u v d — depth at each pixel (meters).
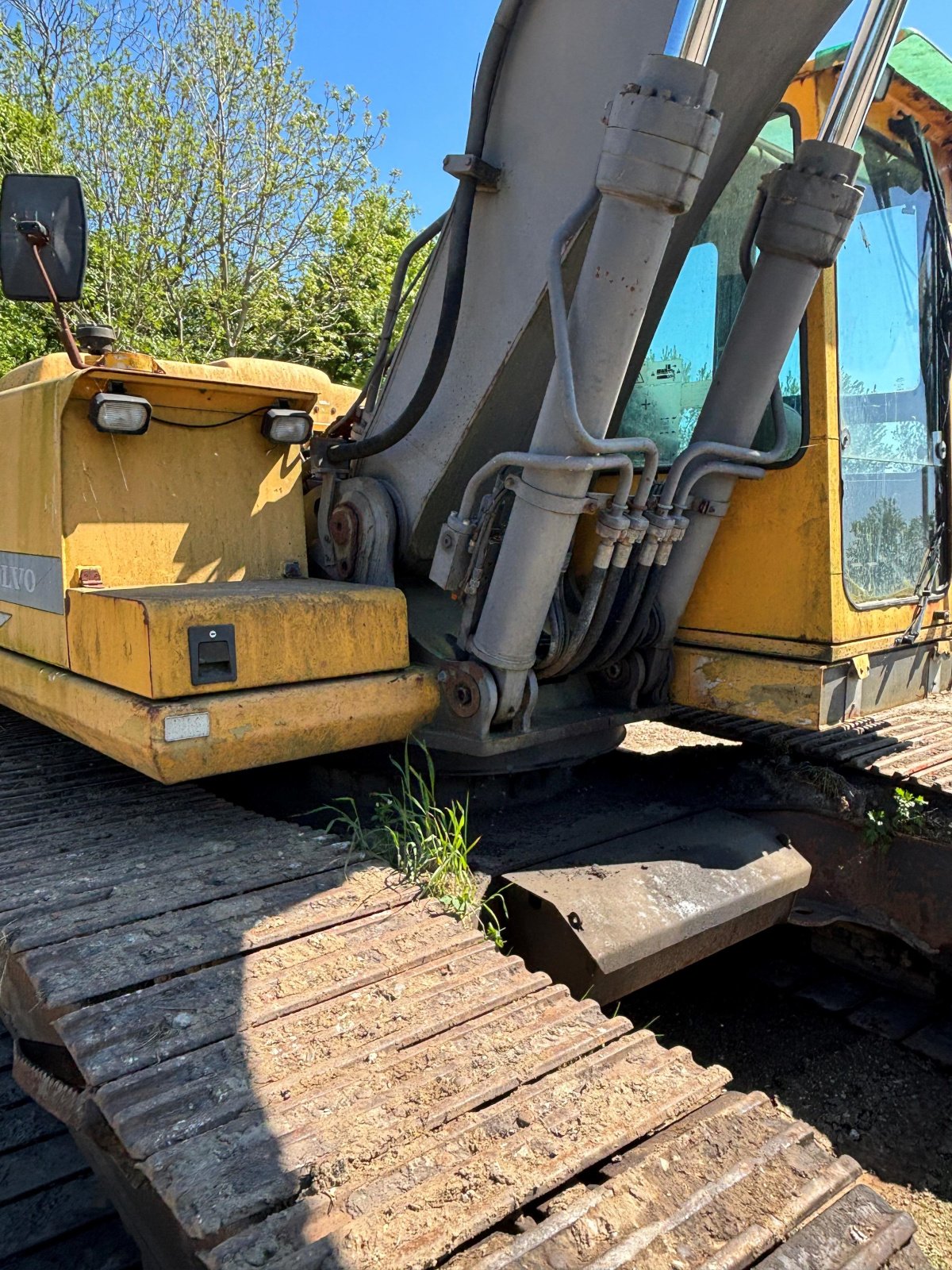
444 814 2.82
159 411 2.76
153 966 1.91
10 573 2.97
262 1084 1.62
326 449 3.15
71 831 2.64
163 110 13.62
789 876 2.88
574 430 2.27
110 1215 2.31
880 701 3.03
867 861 3.14
